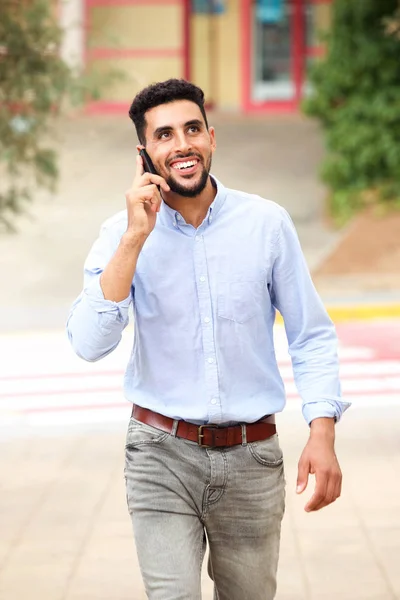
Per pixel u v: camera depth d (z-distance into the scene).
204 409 4.84
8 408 12.79
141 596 7.05
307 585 7.20
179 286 4.84
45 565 7.63
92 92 16.11
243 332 4.87
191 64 37.78
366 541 8.01
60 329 18.22
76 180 28.91
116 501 9.08
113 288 4.64
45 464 10.30
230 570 4.96
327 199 27.41
